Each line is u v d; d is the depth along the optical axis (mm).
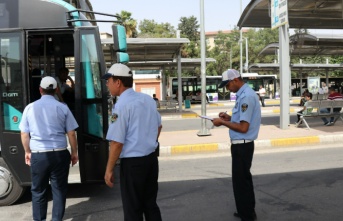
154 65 27719
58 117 4367
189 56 55188
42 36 6551
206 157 9078
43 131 4309
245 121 4320
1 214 5223
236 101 4512
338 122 14016
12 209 5426
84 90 5496
